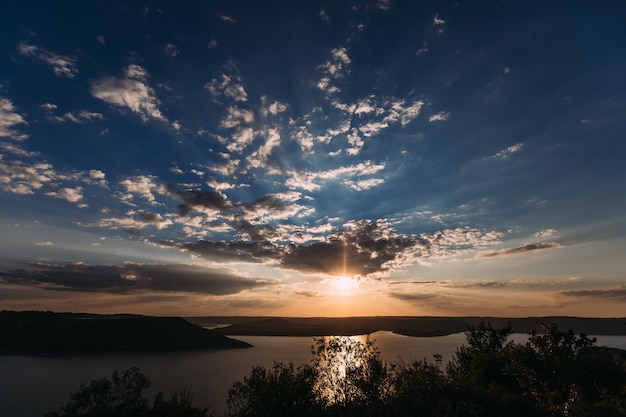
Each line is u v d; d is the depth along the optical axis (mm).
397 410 13484
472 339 27172
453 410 13383
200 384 119688
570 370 18594
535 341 20375
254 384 15422
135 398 14516
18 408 96812
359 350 16391
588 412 13688
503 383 21344
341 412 13875
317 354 16438
